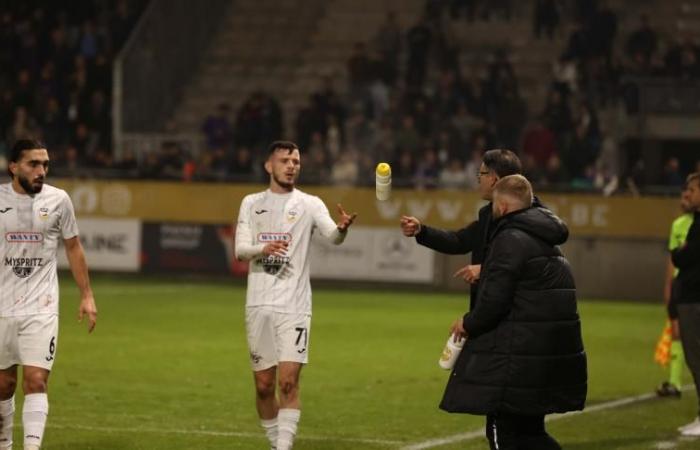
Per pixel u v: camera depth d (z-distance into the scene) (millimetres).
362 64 88938
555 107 80312
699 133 77625
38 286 25922
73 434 30609
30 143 25797
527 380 22531
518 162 24703
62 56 91938
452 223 74125
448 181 76688
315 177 78688
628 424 33156
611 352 48844
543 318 22703
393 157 80875
